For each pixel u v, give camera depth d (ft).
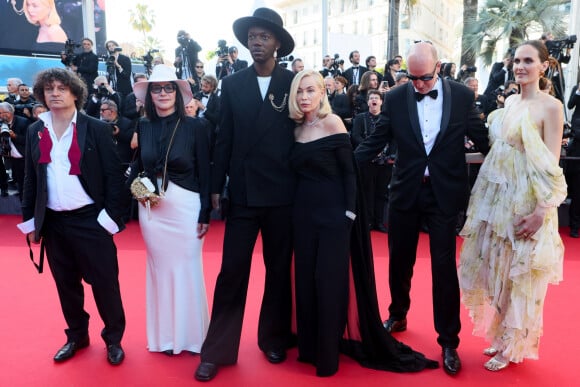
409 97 8.86
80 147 8.25
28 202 8.68
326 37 41.73
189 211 8.77
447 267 8.58
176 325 9.00
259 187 8.32
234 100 8.30
